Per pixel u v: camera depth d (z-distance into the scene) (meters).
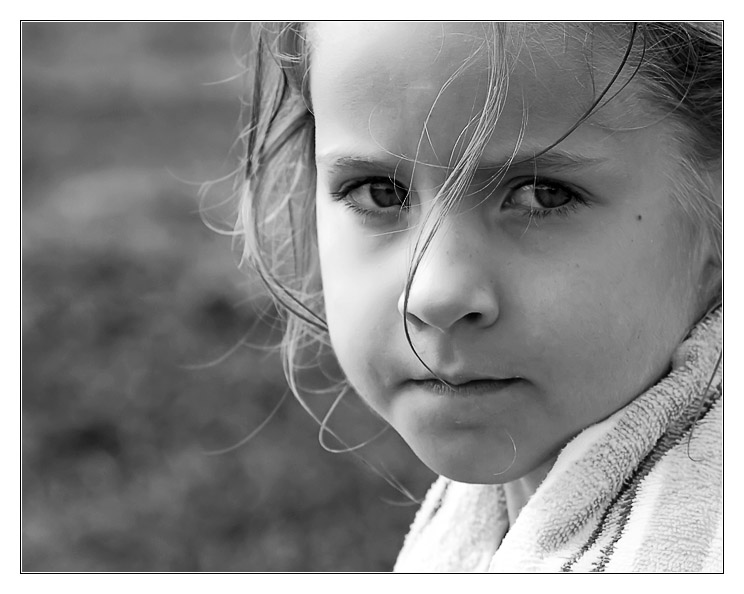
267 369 3.39
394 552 2.75
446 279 0.95
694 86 1.06
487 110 0.94
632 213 0.98
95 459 3.12
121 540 2.85
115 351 3.50
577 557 1.04
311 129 1.44
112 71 6.61
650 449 1.05
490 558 1.34
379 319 1.05
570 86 0.95
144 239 4.17
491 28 0.95
